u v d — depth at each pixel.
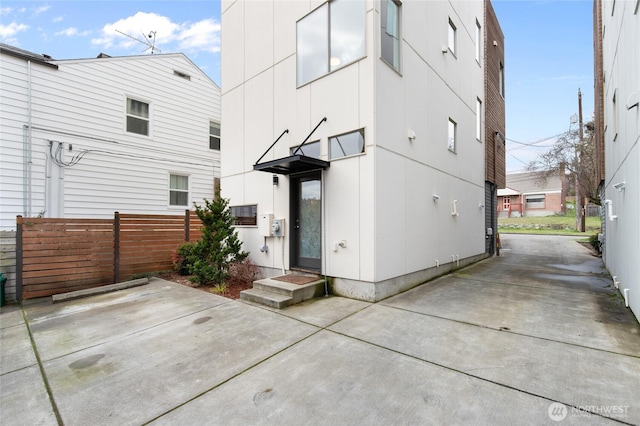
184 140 11.05
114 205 9.31
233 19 7.61
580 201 20.94
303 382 2.54
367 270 4.88
